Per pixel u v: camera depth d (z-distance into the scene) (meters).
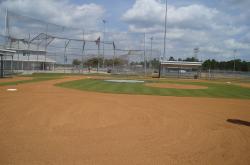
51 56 50.53
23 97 14.73
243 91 23.39
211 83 33.38
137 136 7.46
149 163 5.45
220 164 5.55
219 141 7.21
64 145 6.43
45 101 13.46
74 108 11.67
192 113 11.49
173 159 5.73
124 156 5.80
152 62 54.75
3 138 6.87
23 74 38.88
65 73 46.44
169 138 7.36
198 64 46.41
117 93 18.62
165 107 12.91
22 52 44.69
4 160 5.36
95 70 57.06
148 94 18.61
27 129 7.85
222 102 15.61
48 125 8.41
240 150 6.46
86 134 7.50
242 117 10.94
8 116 9.59
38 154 5.76
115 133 7.71
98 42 53.16
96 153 5.94
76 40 51.25
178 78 44.09
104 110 11.44
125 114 10.68
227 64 82.69
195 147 6.61
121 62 56.12
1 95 15.36
